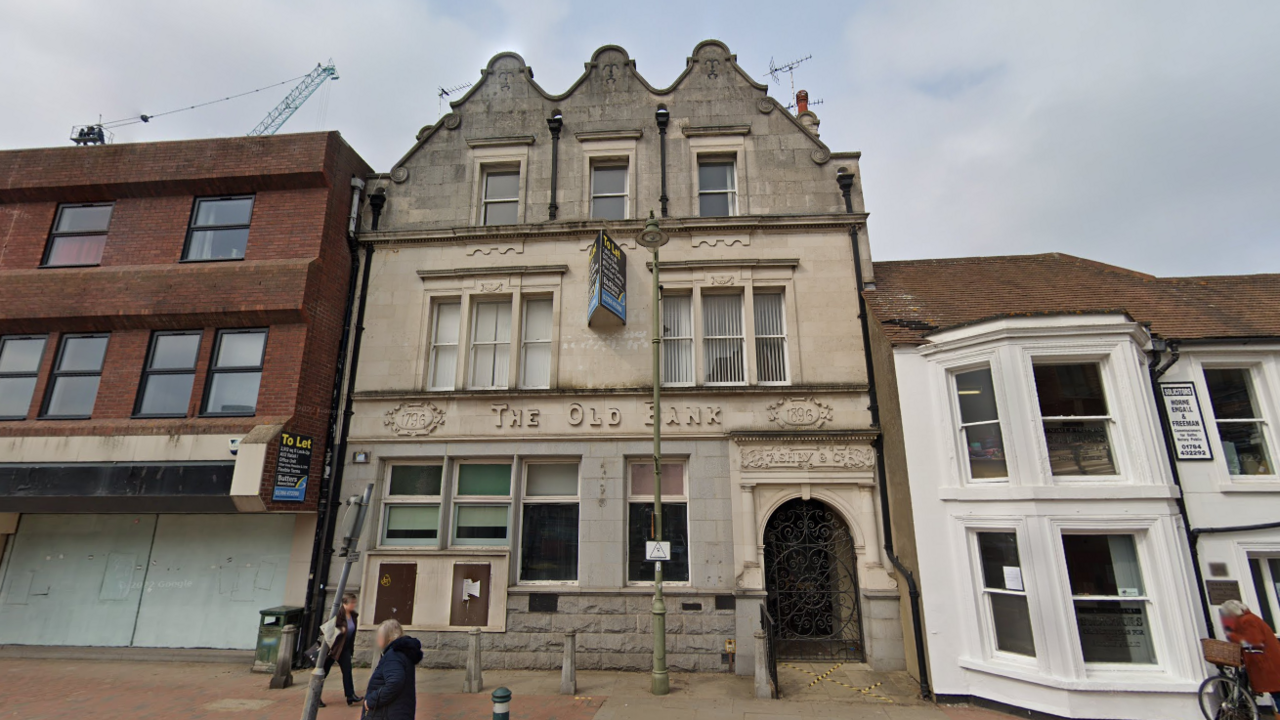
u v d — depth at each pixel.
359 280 12.45
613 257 11.23
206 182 12.13
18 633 11.38
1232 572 8.62
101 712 8.02
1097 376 8.80
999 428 8.80
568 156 12.89
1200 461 9.13
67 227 12.58
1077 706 7.51
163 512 10.70
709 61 13.37
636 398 11.25
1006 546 8.47
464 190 12.93
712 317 11.94
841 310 11.57
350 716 7.92
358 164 13.10
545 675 9.78
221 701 8.49
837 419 10.88
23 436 10.98
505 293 12.17
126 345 11.53
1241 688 7.02
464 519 11.26
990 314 10.62
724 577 10.29
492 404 11.44
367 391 11.74
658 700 8.44
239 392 11.16
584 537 10.69
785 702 8.34
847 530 10.60
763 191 12.46
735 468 10.59
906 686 8.95
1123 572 8.09
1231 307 10.77
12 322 11.71
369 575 10.67
